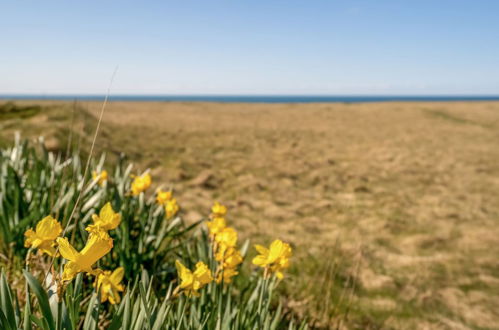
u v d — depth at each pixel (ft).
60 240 2.99
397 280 15.98
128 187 10.14
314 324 9.62
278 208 25.96
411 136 75.72
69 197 7.86
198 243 7.92
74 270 3.09
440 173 43.65
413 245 20.71
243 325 5.35
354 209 27.55
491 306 14.87
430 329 12.37
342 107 150.10
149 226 8.51
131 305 4.23
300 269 14.87
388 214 26.63
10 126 29.43
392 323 12.32
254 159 46.78
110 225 3.56
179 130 67.67
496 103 151.53
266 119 104.99
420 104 150.61
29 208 8.85
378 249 19.51
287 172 39.86
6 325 3.46
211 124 83.87
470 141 70.38
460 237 22.79
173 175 32.81
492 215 28.12
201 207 24.11
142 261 7.63
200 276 4.51
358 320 11.87
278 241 4.94
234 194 29.27
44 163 10.55
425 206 29.53
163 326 4.35
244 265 13.34
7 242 7.96
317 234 21.11
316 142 65.31
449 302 14.84
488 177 42.24
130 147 41.32
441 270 17.78
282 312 9.81
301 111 135.23
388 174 41.91
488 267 18.53
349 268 16.20
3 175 9.45
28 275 3.20
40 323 3.33
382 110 131.23
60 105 48.11
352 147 61.11
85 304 6.21
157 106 141.69
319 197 30.99
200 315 5.60
